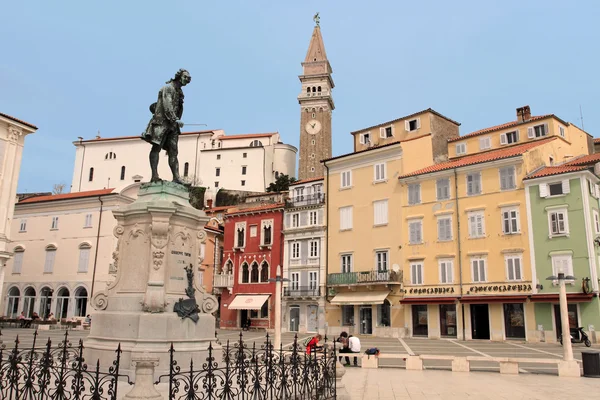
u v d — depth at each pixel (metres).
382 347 32.88
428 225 44.00
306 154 109.12
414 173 45.38
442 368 20.73
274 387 9.76
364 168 49.72
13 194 39.38
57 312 53.12
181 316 12.67
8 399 9.09
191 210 13.80
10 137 39.34
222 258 64.44
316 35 119.06
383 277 45.09
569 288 35.66
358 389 14.95
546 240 37.28
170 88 15.00
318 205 52.25
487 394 14.12
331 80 117.06
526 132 46.81
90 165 116.00
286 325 51.53
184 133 112.44
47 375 9.11
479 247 40.69
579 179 36.31
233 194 98.06
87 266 52.69
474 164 41.75
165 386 10.91
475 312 40.53
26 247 56.47
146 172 111.31
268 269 54.56
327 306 49.16
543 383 16.36
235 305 54.25
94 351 12.48
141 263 13.09
